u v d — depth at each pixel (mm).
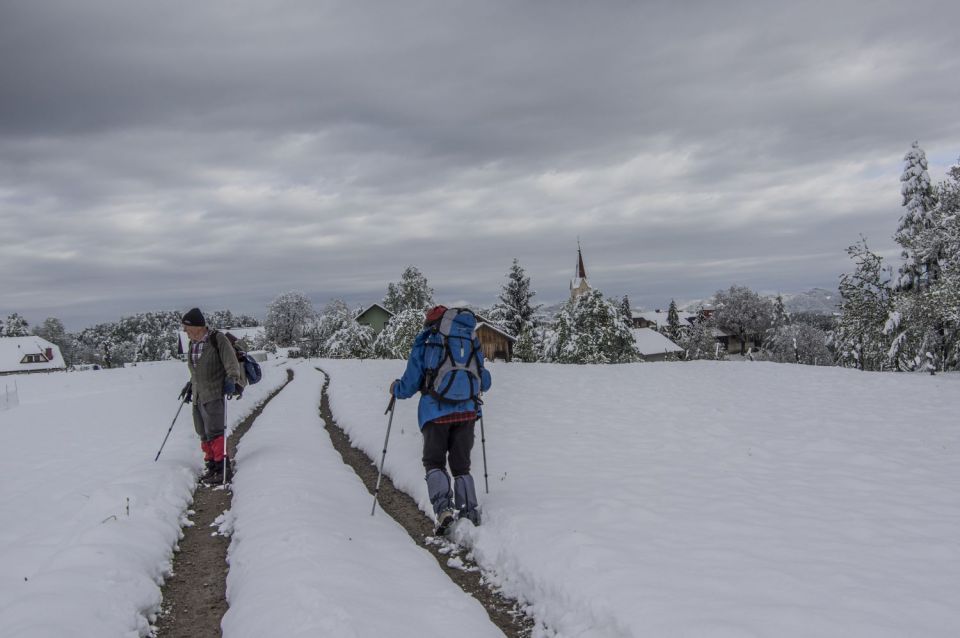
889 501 5133
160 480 6348
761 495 5352
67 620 3309
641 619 3037
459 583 4215
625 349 34438
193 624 3771
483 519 4996
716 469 6387
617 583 3459
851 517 4680
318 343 68375
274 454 7504
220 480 7098
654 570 3631
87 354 137375
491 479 6195
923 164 28156
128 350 125625
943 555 3877
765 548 4020
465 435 5086
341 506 5555
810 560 3805
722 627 2871
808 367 16938
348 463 7910
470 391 5027
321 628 3098
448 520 4812
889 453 7012
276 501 5418
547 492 5512
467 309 5348
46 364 92875
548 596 3662
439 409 4961
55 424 11430
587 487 5672
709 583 3436
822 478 5965
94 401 15617
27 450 8812
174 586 4332
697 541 4164
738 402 11234
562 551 4000
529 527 4508
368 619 3256
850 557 3854
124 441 9219
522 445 7887
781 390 12734
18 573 4227
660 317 127125
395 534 4977
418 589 3924
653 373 16625
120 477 6461
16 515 5562
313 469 6824
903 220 28594
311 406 13633
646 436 8320
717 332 96375
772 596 3262
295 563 3957
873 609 3090
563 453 7336
